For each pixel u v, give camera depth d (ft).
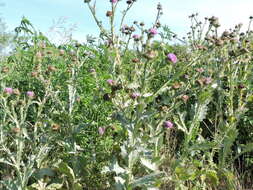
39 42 19.47
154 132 12.38
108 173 13.96
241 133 18.43
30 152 12.94
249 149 15.23
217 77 15.31
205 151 15.34
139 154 11.78
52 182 13.33
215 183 14.53
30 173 12.03
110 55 13.03
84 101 15.02
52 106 14.19
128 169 11.64
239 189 15.23
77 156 13.55
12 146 14.16
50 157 14.67
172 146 18.07
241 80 16.90
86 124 13.52
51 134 12.66
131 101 12.01
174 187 14.14
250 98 16.15
